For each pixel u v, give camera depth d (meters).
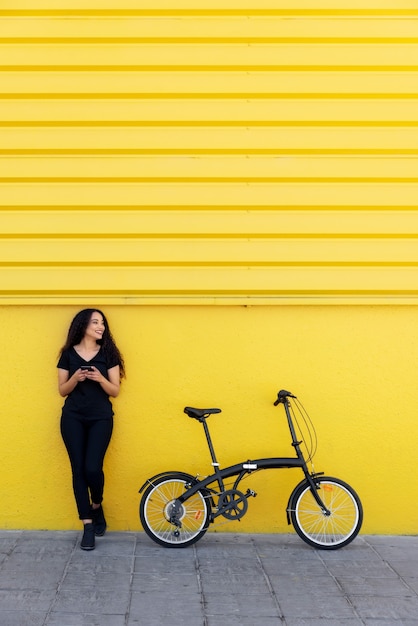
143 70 5.80
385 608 4.73
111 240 5.87
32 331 5.96
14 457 5.99
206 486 5.79
